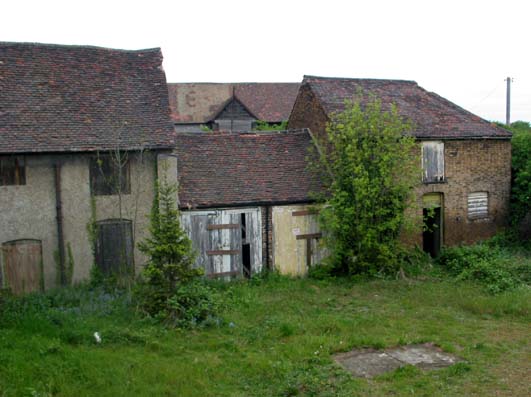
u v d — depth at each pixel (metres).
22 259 15.19
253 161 18.94
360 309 14.23
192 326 12.11
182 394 8.75
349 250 17.42
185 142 18.95
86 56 18.17
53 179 15.32
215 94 42.06
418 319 13.36
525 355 10.84
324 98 20.50
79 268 15.71
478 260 18.25
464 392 9.05
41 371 9.19
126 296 13.89
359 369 10.09
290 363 10.14
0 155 14.51
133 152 15.88
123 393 8.60
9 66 16.81
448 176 20.48
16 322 11.62
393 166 17.05
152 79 18.16
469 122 21.56
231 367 10.00
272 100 42.22
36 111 15.77
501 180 21.84
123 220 16.12
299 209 18.08
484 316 13.63
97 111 16.47
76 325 11.74
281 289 16.19
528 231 21.55
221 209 17.12
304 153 19.88
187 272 12.84
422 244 20.33
